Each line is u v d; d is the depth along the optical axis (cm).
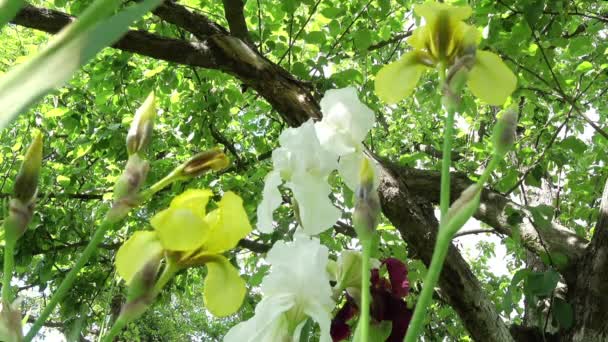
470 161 590
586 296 370
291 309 85
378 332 111
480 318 344
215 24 443
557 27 410
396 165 433
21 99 33
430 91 443
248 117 607
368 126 96
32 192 69
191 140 562
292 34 526
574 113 530
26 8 391
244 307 510
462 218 65
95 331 661
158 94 587
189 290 693
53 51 34
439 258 65
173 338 1412
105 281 560
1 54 716
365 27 493
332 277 103
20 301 64
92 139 547
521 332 408
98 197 596
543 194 640
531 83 454
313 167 94
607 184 388
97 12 34
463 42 83
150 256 70
